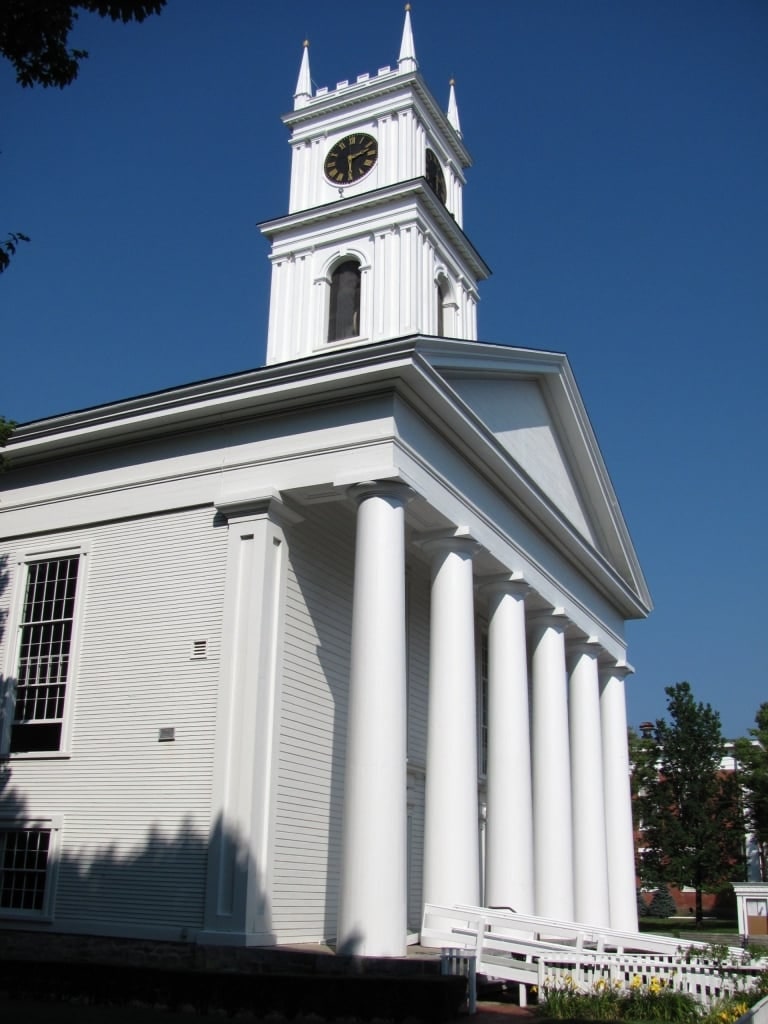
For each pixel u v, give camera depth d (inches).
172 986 556.7
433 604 765.3
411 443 708.0
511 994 669.9
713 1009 551.2
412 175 1262.3
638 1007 566.6
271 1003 530.9
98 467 797.9
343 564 788.6
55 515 804.0
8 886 725.9
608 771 1194.6
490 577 879.7
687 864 1975.9
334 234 1248.2
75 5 427.8
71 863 698.2
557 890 919.0
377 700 633.0
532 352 914.7
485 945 646.5
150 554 749.3
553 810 941.8
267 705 671.1
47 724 752.3
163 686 707.4
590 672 1111.0
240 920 617.3
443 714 727.7
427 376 692.7
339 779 744.3
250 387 721.6
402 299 1179.9
